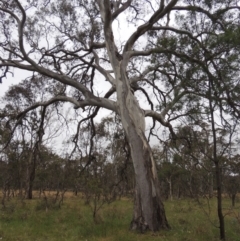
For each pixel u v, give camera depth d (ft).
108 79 45.21
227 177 61.00
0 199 85.40
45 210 56.49
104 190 49.11
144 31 41.93
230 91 28.45
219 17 35.50
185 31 35.58
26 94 75.31
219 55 29.01
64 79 44.14
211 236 30.81
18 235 33.14
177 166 58.59
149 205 34.99
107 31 40.83
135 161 36.47
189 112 31.22
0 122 63.10
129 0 45.88
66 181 74.43
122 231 33.99
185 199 89.51
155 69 43.32
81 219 43.88
